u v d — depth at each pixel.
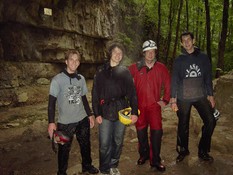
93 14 14.93
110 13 17.03
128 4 20.19
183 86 3.82
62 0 12.29
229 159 4.07
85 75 15.68
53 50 12.20
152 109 3.83
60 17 12.16
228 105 5.80
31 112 8.38
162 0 18.16
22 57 10.53
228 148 4.38
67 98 3.44
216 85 6.84
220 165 3.87
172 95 3.84
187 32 3.71
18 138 6.14
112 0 17.66
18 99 9.14
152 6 19.48
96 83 3.50
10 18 9.75
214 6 14.63
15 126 7.09
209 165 3.89
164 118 6.72
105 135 3.52
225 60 12.73
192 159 4.14
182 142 4.12
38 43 11.29
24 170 4.37
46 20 11.23
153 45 3.66
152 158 3.96
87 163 3.86
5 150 5.29
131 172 3.95
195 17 18.78
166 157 4.47
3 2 9.43
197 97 3.79
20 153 5.16
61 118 3.49
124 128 3.58
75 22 13.41
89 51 15.25
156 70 3.80
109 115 3.45
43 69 11.45
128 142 5.46
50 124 3.33
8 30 10.03
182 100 3.84
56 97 3.39
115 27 17.75
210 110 3.83
